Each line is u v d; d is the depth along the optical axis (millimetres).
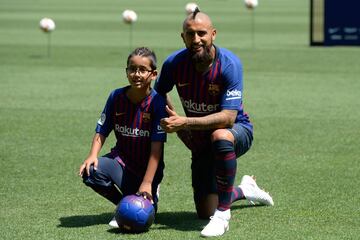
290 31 30906
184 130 6781
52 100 14172
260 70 18734
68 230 6547
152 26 33250
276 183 8398
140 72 6508
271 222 6820
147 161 6754
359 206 7391
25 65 19578
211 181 6836
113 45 25062
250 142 6828
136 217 6359
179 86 6746
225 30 31359
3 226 6684
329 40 24766
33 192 7973
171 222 6852
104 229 6578
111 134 11250
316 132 11328
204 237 6332
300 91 15367
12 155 9797
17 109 13195
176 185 8312
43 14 41375
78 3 54969
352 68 18953
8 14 41094
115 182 6703
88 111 13047
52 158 9633
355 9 24500
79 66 19469
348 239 6289
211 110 6723
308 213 7133
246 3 23609
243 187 7320
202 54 6418
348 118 12438
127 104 6672
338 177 8656
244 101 14148
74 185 8273
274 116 12648
